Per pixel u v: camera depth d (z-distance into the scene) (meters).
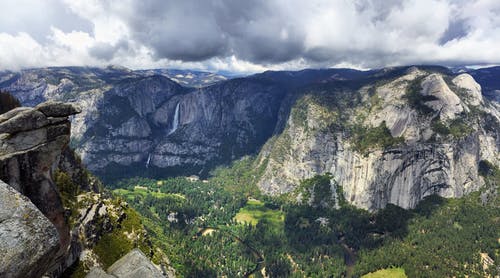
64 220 26.36
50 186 24.77
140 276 21.34
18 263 12.48
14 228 12.95
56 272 37.75
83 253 51.47
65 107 24.72
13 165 21.94
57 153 25.08
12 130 22.28
